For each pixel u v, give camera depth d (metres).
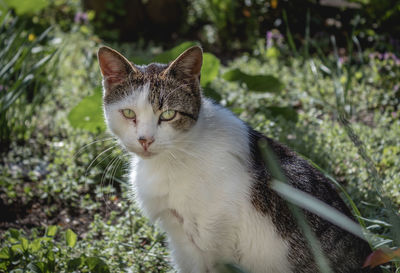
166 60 1.12
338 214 0.75
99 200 1.09
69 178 1.11
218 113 0.86
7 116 1.23
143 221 1.00
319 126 1.23
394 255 0.70
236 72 1.26
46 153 1.21
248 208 0.82
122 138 0.84
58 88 1.45
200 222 0.82
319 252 0.77
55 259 0.90
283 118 1.22
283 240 0.83
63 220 1.05
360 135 1.17
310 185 0.84
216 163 0.82
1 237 1.00
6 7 1.55
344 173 1.09
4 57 1.22
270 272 0.84
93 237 1.00
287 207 0.83
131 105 0.82
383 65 1.47
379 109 1.35
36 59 1.35
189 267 0.89
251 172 0.83
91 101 1.13
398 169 1.08
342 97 1.33
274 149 0.87
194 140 0.83
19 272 0.86
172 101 0.82
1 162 1.18
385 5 1.64
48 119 1.31
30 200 1.09
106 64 0.85
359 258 0.84
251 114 1.29
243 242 0.83
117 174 1.11
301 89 1.42
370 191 1.00
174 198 0.83
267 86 1.27
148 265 0.92
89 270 0.90
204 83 1.19
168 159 0.83
